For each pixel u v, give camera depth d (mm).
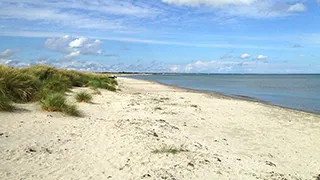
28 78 13969
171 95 27375
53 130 8875
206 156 7758
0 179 5242
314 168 8305
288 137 11977
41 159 6441
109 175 5945
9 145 7016
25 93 12438
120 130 9688
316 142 11398
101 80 32406
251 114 17219
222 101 23328
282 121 15547
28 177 5480
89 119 11125
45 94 12961
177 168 6539
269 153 9398
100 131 9352
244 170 7145
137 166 6508
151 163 6734
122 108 15172
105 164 6535
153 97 23781
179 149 7992
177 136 9891
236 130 12594
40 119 9938
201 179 6152
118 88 30844
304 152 9930
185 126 12133
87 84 25359
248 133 12172
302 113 18906
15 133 8023
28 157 6457
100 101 16719
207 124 13266
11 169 5730
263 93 36219
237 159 8070
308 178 7348
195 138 10125
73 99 15547
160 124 11547
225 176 6504
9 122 9047
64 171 5949
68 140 8055
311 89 44625
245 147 9852
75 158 6754
